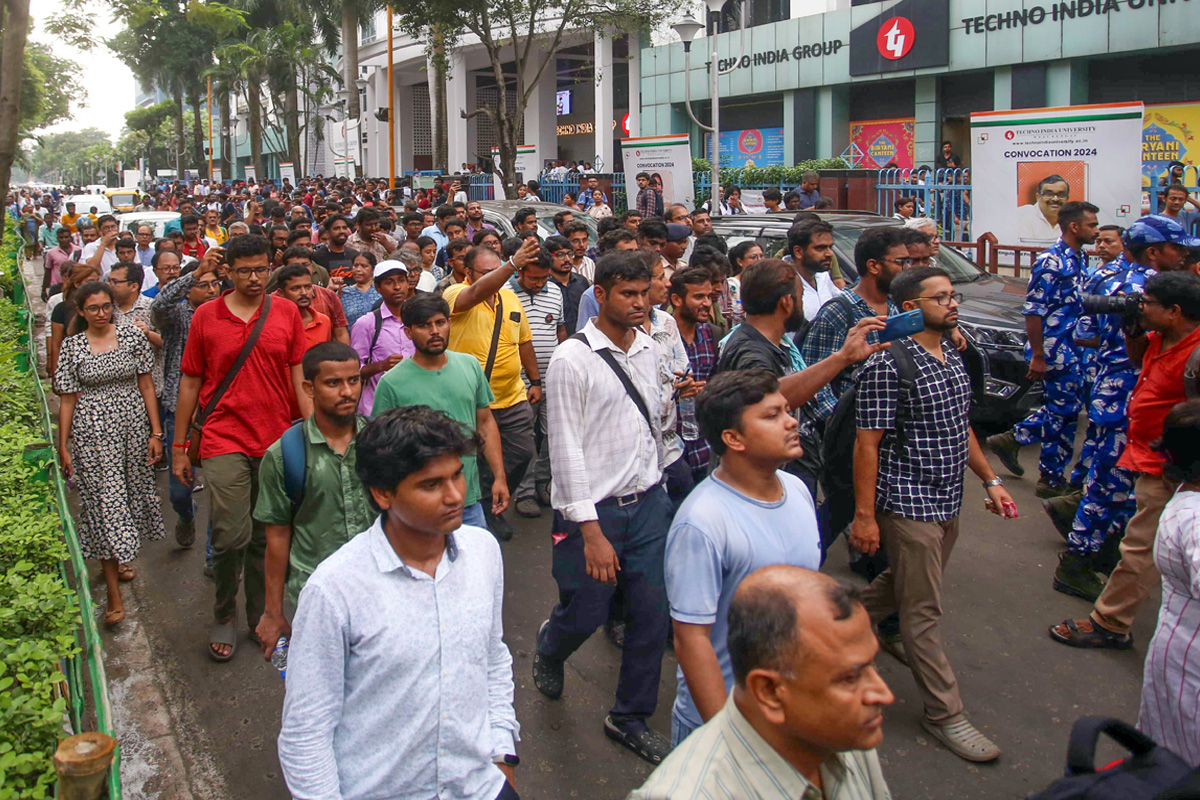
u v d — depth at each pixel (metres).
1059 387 6.30
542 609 5.27
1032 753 3.85
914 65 20.45
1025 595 5.27
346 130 36.06
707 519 2.62
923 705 4.19
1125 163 9.73
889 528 3.86
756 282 4.02
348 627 2.26
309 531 3.58
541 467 6.81
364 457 2.26
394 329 5.78
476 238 7.18
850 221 8.80
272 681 4.60
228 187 37.53
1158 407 4.28
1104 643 4.66
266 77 47.09
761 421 2.60
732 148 25.34
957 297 8.26
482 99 40.06
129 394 5.34
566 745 3.99
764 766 1.78
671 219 9.52
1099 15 17.53
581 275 7.41
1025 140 10.32
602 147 28.64
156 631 5.13
